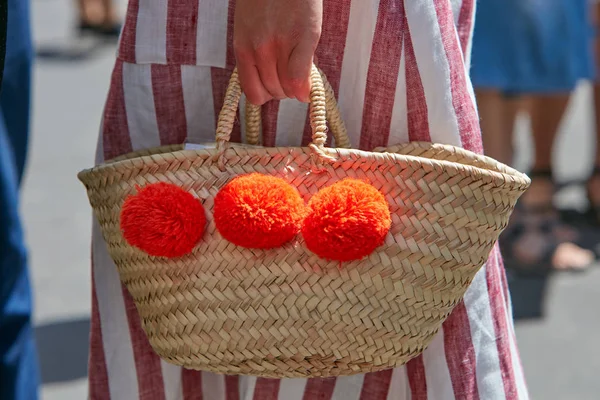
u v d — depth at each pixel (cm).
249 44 121
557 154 415
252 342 122
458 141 128
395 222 121
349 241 117
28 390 170
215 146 124
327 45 132
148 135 138
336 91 133
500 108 275
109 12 652
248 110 130
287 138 136
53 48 618
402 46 128
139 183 125
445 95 127
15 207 165
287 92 122
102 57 597
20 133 170
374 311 121
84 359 236
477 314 132
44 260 299
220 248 122
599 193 327
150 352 140
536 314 262
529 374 230
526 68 268
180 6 134
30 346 170
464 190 120
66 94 506
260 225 118
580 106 508
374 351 122
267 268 121
